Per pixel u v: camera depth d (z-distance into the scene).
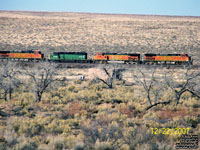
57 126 49.91
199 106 74.62
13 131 42.25
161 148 36.91
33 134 45.16
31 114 61.81
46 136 43.81
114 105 75.25
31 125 48.62
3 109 65.62
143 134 42.19
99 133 42.88
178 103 76.00
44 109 68.12
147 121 55.72
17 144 35.22
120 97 85.88
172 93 85.31
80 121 55.38
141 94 90.94
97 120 54.19
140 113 65.62
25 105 71.00
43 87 80.81
